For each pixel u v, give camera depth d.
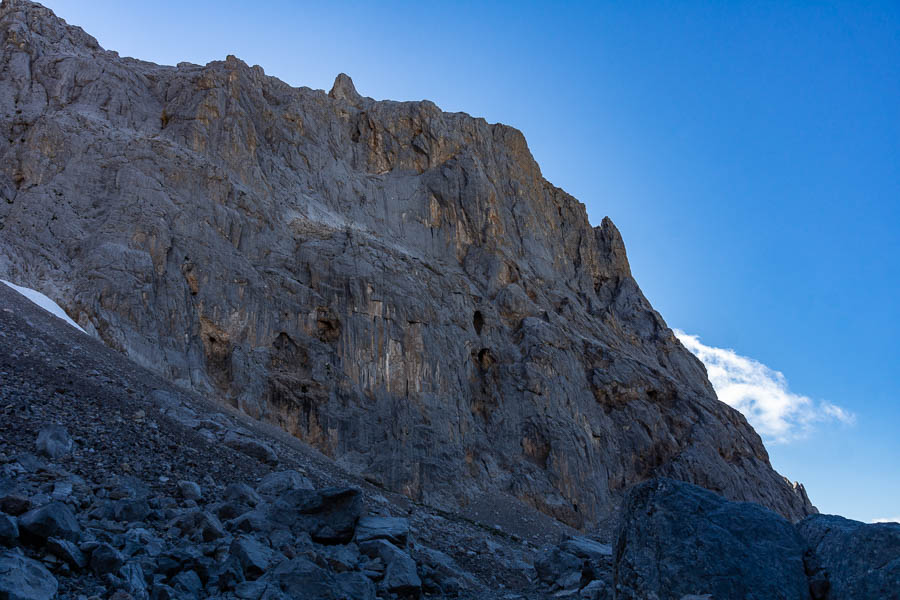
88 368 22.62
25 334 22.72
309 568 10.84
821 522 11.58
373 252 51.50
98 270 35.97
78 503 11.80
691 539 11.24
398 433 43.19
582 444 50.81
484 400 51.50
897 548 9.95
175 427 19.69
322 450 40.12
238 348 40.50
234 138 51.25
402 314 48.84
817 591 10.63
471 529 29.78
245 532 13.48
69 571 8.72
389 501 28.39
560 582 18.73
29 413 15.40
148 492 14.02
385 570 13.84
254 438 25.20
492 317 56.59
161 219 40.75
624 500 12.53
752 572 10.80
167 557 10.30
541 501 45.28
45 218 38.09
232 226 45.44
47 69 48.34
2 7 53.19
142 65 58.06
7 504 9.91
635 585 11.47
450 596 14.99
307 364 43.38
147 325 36.00
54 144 41.88
